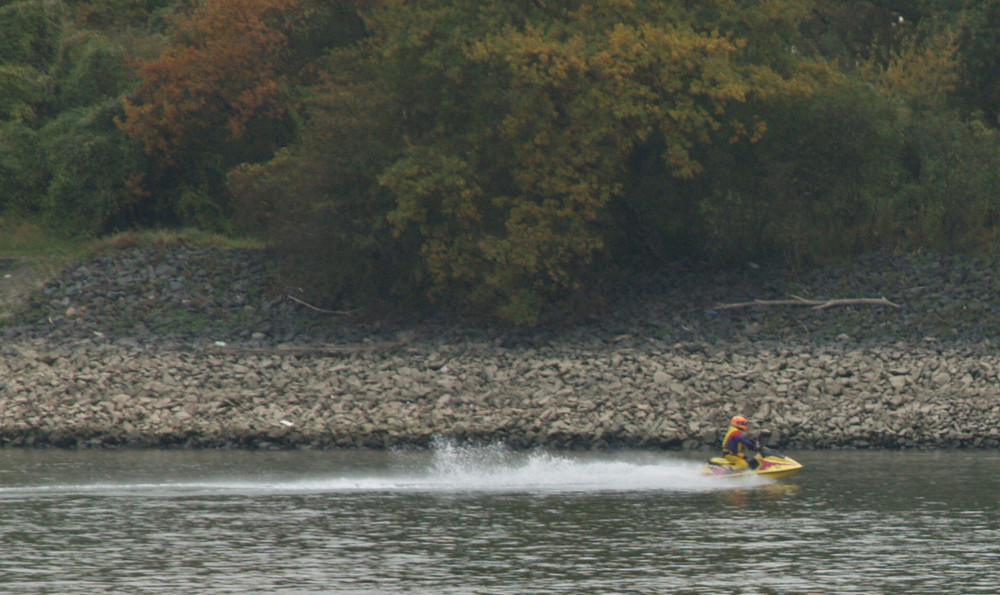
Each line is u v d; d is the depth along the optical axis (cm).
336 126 19212
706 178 19900
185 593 7175
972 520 9344
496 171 18900
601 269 19662
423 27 18838
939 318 17575
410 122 19375
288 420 14525
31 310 19425
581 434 14050
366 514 9781
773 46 19938
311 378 15925
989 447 13825
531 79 17800
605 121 18125
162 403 14988
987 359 15812
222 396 15212
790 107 19750
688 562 7944
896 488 10894
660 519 9500
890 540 8606
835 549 8319
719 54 18562
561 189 18200
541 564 7906
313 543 8606
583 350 17088
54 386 15588
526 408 14850
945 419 14338
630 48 18150
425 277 19312
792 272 19525
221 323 18775
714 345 17062
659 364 16038
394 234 18300
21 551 8319
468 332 18125
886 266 19362
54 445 14150
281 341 17962
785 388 15200
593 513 9794
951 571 7656
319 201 19088
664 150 19550
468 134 18600
